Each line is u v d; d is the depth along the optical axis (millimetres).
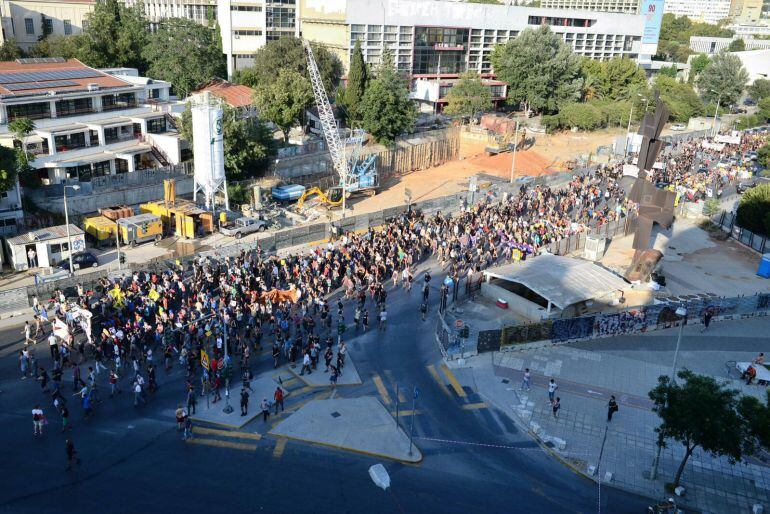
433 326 53281
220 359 44375
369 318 53844
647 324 54375
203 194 83562
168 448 36625
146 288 52469
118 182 75812
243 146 85750
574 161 119625
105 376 43438
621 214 82312
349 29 145500
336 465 35938
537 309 55031
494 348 49469
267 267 60781
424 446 38094
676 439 33438
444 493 34156
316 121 116500
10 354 45562
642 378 46688
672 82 166625
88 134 80438
